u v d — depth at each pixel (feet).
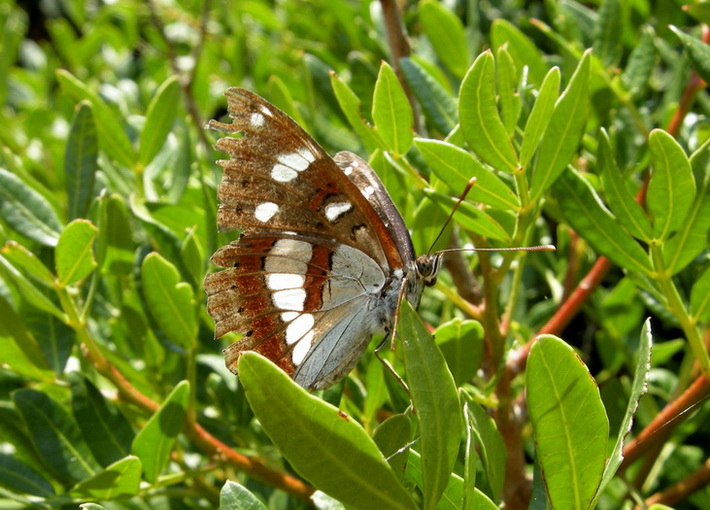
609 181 0.64
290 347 0.67
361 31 0.87
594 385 0.55
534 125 0.62
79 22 1.13
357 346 0.66
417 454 0.58
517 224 0.64
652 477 0.72
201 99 0.89
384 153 0.66
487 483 0.61
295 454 0.54
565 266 0.77
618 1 0.74
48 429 0.65
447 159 0.63
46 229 0.67
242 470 0.67
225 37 0.97
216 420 0.70
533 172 0.63
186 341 0.66
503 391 0.66
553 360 0.55
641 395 0.55
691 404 0.64
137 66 1.05
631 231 0.64
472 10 0.81
